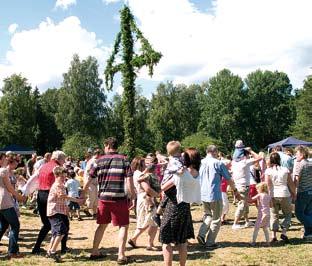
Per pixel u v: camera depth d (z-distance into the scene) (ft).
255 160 36.78
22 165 84.79
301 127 209.46
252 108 257.34
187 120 267.39
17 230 27.27
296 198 32.63
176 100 261.65
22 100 229.25
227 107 250.78
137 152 78.13
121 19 75.46
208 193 29.76
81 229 38.91
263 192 30.58
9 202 26.99
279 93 261.65
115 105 223.71
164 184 21.44
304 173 32.42
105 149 26.94
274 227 31.76
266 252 28.30
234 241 32.07
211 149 30.91
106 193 26.05
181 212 21.21
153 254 28.22
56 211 26.55
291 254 27.63
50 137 240.73
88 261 26.43
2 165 27.99
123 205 26.02
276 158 32.17
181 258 21.68
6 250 29.60
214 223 29.99
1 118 227.20
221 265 25.09
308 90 212.02
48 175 27.94
